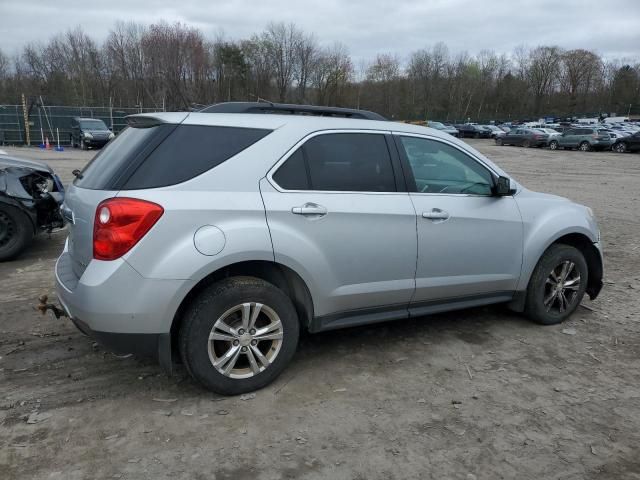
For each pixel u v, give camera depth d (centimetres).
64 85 6281
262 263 339
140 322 303
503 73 10644
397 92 9256
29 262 641
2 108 3381
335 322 371
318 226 344
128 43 6259
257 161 332
